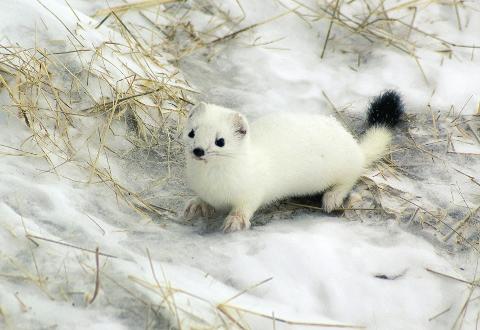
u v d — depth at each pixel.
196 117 8.63
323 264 8.06
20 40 10.46
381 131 10.62
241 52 12.99
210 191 8.88
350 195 9.87
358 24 13.55
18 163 9.02
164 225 8.86
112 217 8.67
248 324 7.11
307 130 9.55
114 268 7.46
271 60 12.80
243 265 7.99
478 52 13.21
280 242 8.33
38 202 8.38
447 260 8.54
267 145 9.23
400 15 14.02
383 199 9.65
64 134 9.74
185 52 12.81
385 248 8.55
